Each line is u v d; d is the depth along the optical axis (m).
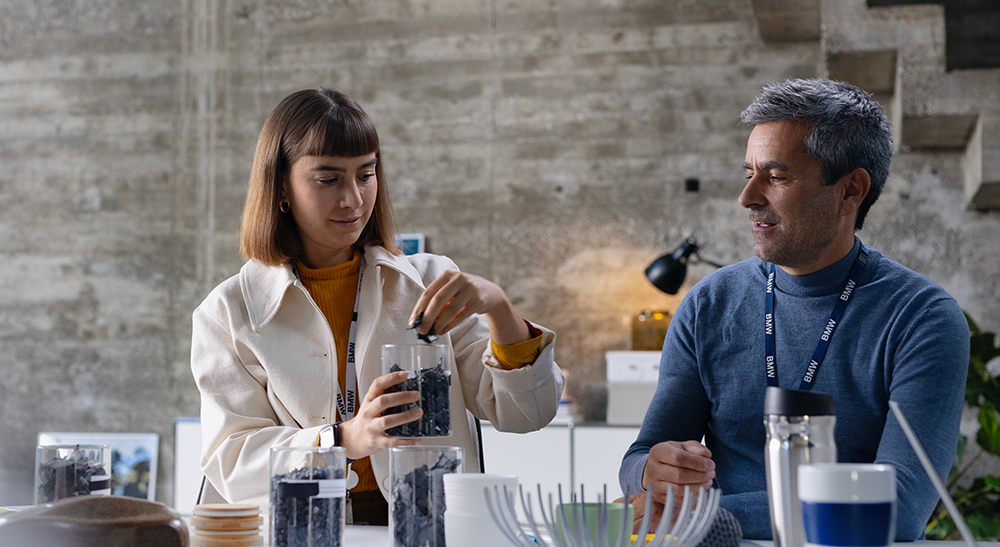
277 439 1.35
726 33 4.25
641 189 4.30
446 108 4.52
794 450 0.79
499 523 0.84
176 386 4.84
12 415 4.96
